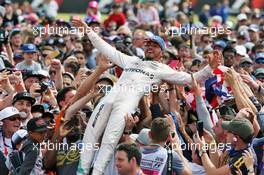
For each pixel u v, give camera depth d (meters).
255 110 25.28
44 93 28.39
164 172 22.05
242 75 27.53
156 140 22.19
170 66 26.52
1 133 25.77
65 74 32.53
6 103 26.77
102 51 24.22
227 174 22.08
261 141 23.05
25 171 23.02
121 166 20.36
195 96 24.23
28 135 23.62
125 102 23.16
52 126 24.47
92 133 23.19
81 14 67.44
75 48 39.50
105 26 50.06
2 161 24.62
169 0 63.38
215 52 23.67
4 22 44.34
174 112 24.30
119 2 63.03
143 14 54.88
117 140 22.88
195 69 34.91
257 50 38.97
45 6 63.69
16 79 28.06
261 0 67.81
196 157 23.39
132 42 41.31
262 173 22.86
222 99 26.23
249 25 52.78
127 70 23.77
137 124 24.55
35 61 35.66
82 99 23.95
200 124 23.48
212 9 65.19
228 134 22.38
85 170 23.00
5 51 36.62
